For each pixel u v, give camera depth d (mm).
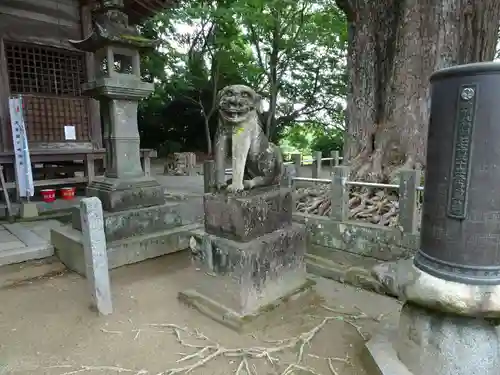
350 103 5863
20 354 2627
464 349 2012
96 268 3125
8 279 4098
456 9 4816
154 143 22953
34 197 7863
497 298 1849
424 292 2008
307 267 4246
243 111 3062
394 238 3787
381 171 5121
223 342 2764
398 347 2354
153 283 3920
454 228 1960
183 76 19984
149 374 2402
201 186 10461
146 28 18078
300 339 2801
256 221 3129
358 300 3510
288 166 5516
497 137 1830
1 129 7387
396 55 5176
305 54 19969
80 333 2908
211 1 17391
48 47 7957
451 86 1927
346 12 5793
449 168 1961
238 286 2988
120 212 4512
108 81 4371
